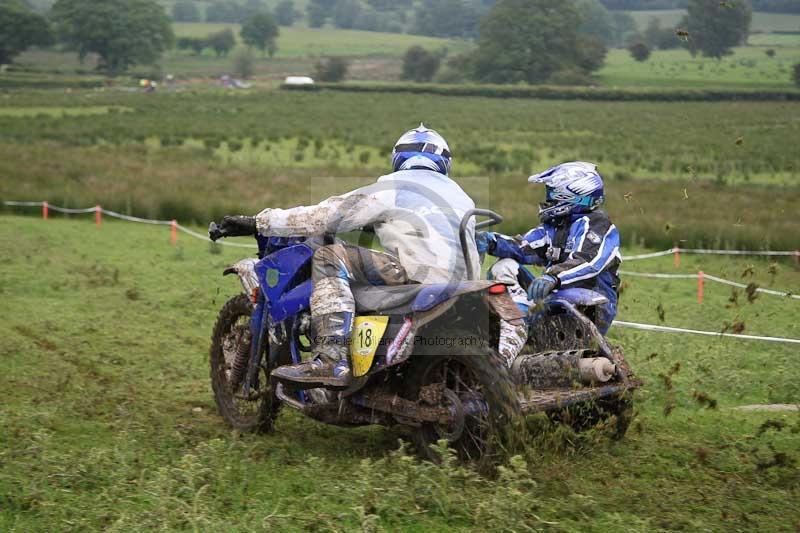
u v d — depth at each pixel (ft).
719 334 53.36
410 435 33.22
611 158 270.87
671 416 41.55
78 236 102.37
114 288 71.82
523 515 27.25
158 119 411.34
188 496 28.50
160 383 45.60
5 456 31.83
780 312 68.80
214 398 39.75
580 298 35.88
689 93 606.55
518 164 236.22
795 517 28.81
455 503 28.14
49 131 310.45
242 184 148.25
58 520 26.78
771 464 33.19
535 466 32.40
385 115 483.51
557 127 419.33
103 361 49.08
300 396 35.53
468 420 31.99
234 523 26.84
